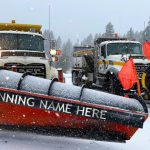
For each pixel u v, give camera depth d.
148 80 7.98
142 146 6.16
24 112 5.34
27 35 9.77
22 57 8.55
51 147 5.62
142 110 5.03
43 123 5.42
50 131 5.45
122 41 14.42
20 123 5.50
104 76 14.15
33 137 6.14
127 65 5.77
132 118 4.95
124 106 5.02
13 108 5.32
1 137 6.02
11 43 9.54
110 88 13.16
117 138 5.27
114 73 12.72
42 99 5.05
